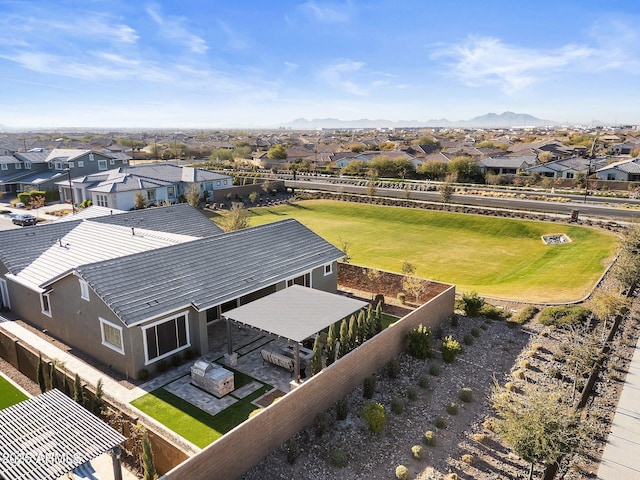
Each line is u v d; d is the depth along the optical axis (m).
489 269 34.28
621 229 41.53
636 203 57.44
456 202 59.97
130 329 17.25
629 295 25.64
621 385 17.08
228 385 16.77
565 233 43.03
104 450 10.63
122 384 17.50
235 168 110.50
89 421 11.73
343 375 16.22
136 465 13.14
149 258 20.52
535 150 111.19
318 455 13.49
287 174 97.94
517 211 51.50
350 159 107.50
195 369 17.25
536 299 25.97
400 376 18.27
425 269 34.38
